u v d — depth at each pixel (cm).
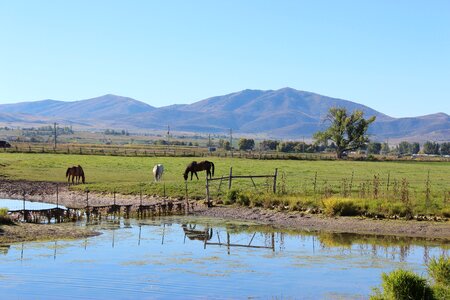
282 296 1878
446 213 3500
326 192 4272
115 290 1922
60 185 5534
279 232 3244
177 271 2195
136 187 5012
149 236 3034
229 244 2825
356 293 1917
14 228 3019
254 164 7956
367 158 11444
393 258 2483
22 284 1973
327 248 2733
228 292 1916
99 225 3428
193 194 4591
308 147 19425
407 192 3953
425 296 1639
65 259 2369
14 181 5806
